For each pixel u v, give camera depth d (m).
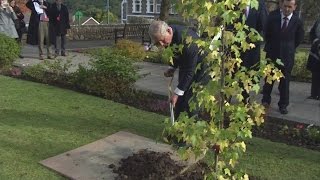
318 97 7.68
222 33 2.87
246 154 4.83
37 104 6.72
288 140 5.40
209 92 2.98
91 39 22.47
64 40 12.61
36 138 5.18
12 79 8.69
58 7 12.15
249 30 3.30
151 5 44.28
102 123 5.84
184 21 3.27
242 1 2.73
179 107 4.52
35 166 4.40
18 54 10.23
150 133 5.47
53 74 8.72
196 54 3.97
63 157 4.60
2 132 5.35
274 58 6.45
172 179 4.02
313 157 4.84
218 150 3.12
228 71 3.01
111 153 4.71
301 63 10.22
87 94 7.49
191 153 3.26
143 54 12.23
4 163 4.45
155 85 8.60
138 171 4.13
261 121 3.07
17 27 12.52
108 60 7.57
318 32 7.35
